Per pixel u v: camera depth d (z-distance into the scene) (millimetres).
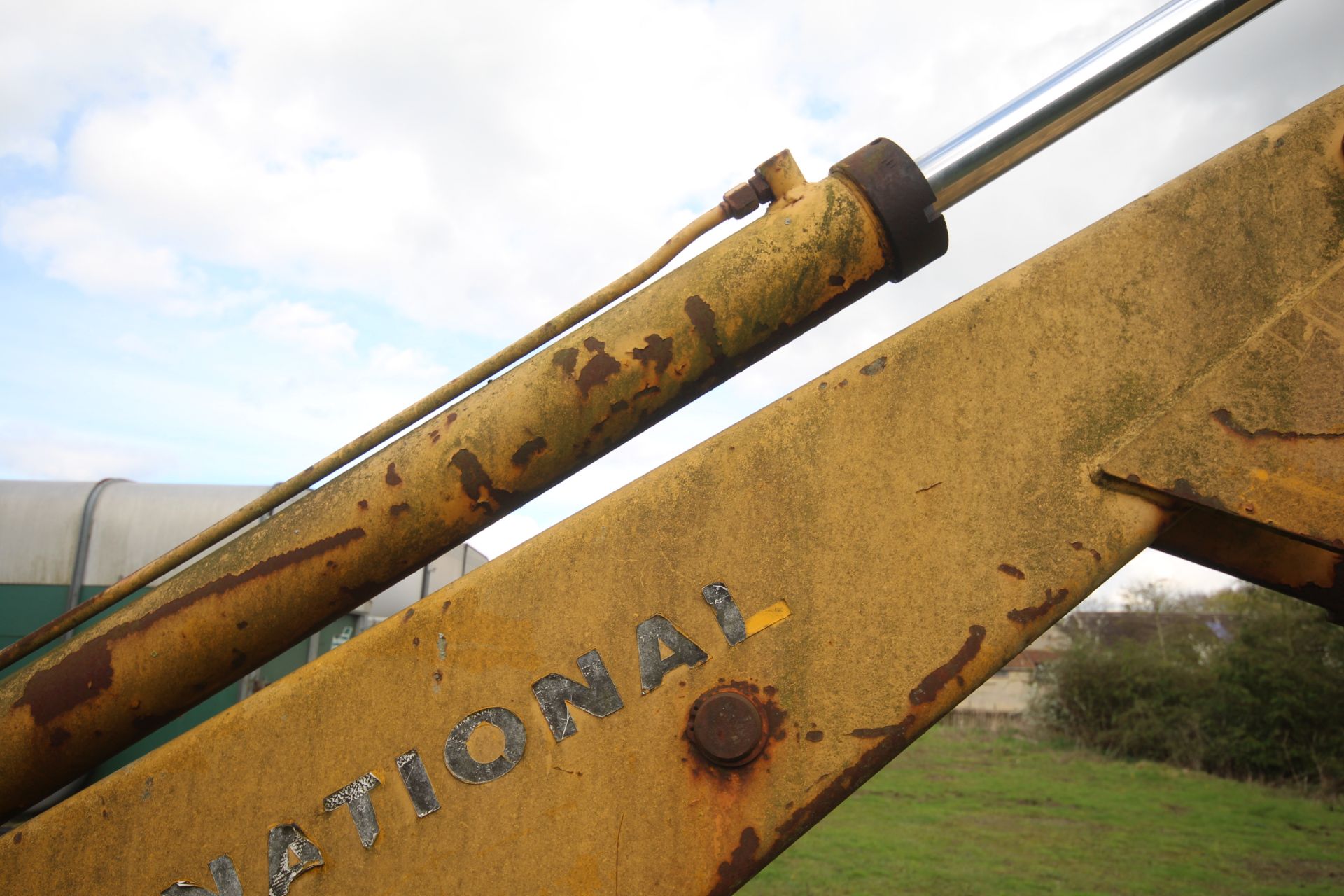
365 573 1050
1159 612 17375
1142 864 7738
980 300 927
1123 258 925
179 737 922
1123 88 1088
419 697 893
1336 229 915
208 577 1041
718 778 840
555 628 892
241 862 880
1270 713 13234
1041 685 17562
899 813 10008
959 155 1085
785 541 887
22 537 5422
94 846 902
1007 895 6676
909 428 902
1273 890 6988
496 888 843
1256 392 872
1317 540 832
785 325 1057
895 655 854
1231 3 1045
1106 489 877
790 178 1100
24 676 1040
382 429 1085
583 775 856
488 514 1055
